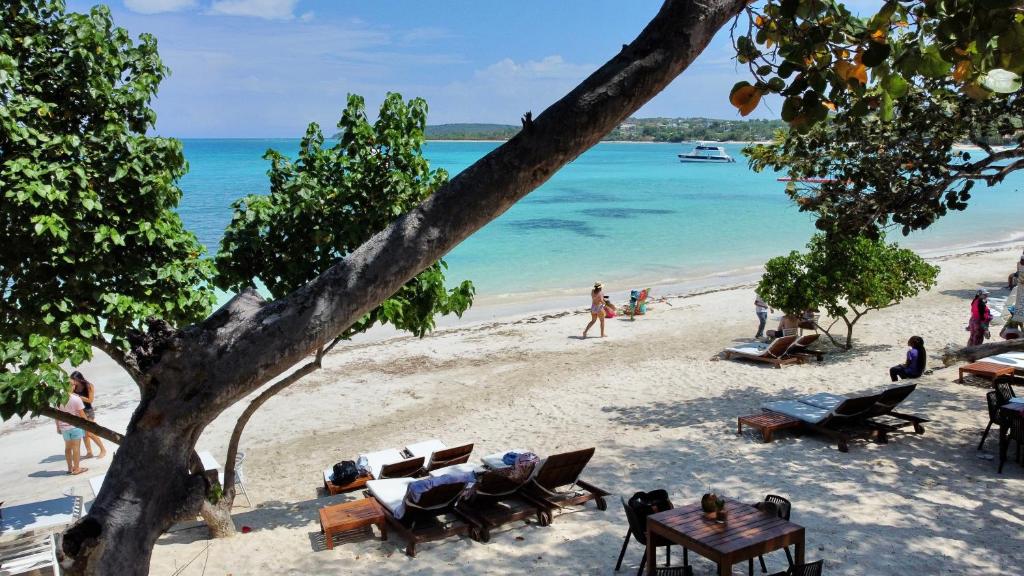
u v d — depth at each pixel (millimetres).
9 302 8320
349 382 18109
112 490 2152
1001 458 10227
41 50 8312
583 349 20234
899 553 7961
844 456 11172
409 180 9648
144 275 8633
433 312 10195
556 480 9859
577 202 66250
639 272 34062
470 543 8992
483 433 13938
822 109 3564
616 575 7914
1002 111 10836
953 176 11312
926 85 11047
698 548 6793
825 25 3670
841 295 17516
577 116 2244
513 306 27359
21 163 7672
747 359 17828
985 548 8008
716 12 2328
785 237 44562
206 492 2268
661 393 15633
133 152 8523
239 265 9656
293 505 11078
